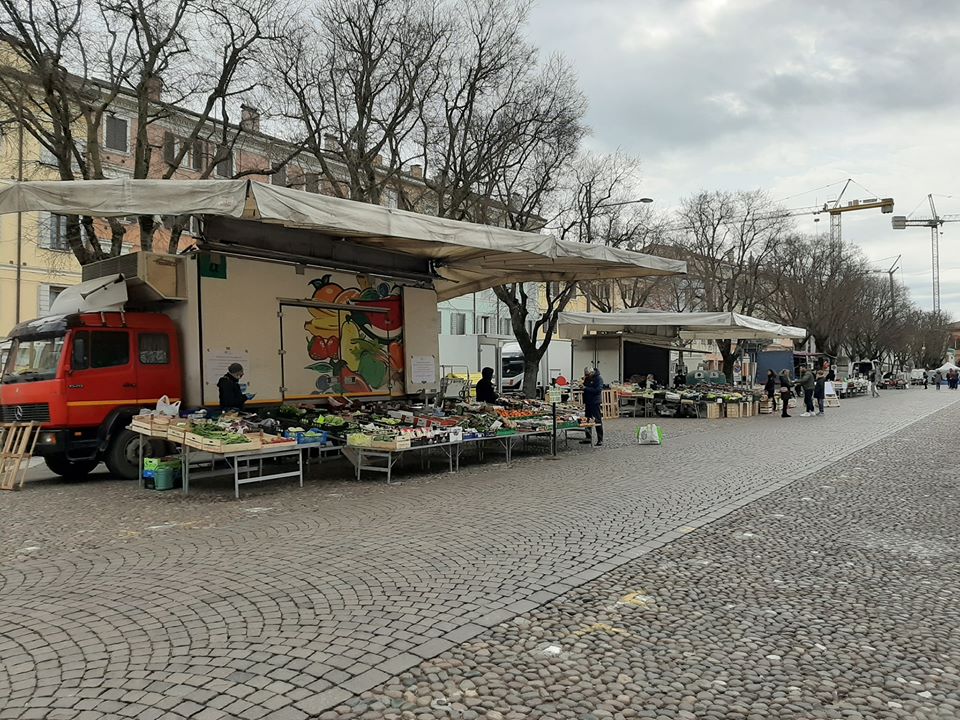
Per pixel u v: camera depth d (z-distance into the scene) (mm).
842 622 4480
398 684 3543
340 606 4676
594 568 5609
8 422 10734
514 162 20125
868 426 19312
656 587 5168
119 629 4281
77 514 7996
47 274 29000
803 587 5188
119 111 25859
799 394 35625
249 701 3334
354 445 9961
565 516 7559
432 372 14641
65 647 4004
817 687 3564
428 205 24047
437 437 10578
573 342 27031
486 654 3928
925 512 7840
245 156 27719
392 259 13867
